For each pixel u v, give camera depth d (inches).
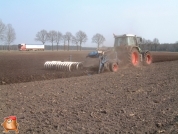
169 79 464.4
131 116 245.9
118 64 683.4
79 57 1382.9
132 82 443.5
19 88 404.8
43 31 3909.9
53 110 269.7
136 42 755.4
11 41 3169.3
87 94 347.9
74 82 458.6
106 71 642.8
